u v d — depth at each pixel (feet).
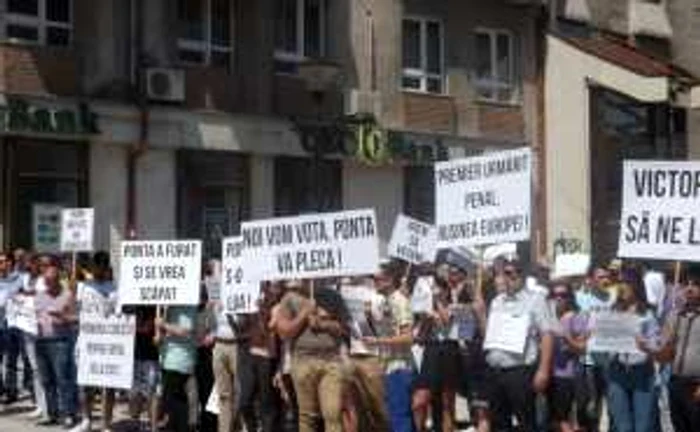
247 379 50.80
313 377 42.29
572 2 117.91
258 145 92.84
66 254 68.44
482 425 46.03
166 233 87.81
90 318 53.26
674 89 116.57
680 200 41.86
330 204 97.09
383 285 49.93
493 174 46.42
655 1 127.34
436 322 48.91
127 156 86.07
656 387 43.27
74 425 56.90
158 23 88.07
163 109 87.61
